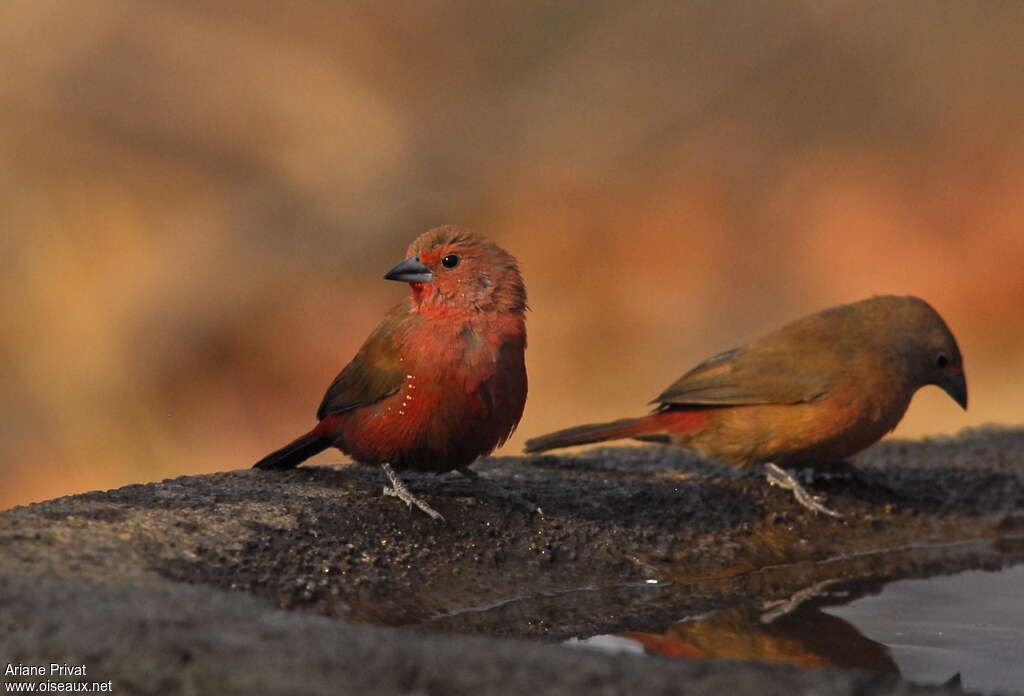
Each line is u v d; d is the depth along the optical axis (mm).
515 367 6840
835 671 4328
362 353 6914
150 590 4938
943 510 8047
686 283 18078
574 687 4086
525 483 7422
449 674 4133
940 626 6055
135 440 15602
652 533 7160
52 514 5914
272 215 18156
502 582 6438
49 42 18359
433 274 6727
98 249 17391
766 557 7227
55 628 4375
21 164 17750
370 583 6035
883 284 17453
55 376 15961
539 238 18625
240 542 5922
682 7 20438
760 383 7938
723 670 4262
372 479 7113
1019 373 15195
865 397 7840
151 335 16422
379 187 18719
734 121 19828
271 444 15969
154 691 4125
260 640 4324
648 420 8289
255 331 16719
